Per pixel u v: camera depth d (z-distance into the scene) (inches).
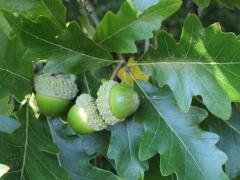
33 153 10.1
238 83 10.1
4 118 9.9
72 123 10.4
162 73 10.6
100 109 10.2
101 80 11.1
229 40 10.0
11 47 10.2
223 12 24.0
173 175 11.0
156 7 9.9
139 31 10.2
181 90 10.5
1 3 10.6
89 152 10.9
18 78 10.4
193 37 10.2
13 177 9.7
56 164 10.2
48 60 10.4
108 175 10.6
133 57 11.3
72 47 10.4
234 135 11.3
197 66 10.4
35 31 10.1
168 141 10.5
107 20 10.2
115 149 10.6
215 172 10.3
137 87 10.8
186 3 15.6
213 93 10.3
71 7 14.5
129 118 10.8
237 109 11.5
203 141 10.5
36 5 10.6
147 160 10.6
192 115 10.7
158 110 10.7
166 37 10.4
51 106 10.5
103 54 10.6
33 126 10.4
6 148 9.8
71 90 10.5
